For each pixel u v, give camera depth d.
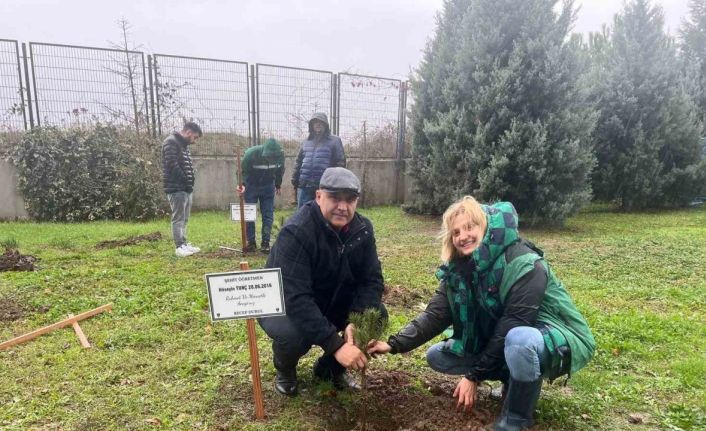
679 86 13.67
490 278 2.89
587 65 11.12
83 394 3.32
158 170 11.91
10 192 11.25
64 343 4.18
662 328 4.67
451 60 11.49
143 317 4.78
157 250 7.82
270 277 2.78
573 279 6.57
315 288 3.19
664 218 12.77
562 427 3.03
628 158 13.48
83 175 11.33
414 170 12.52
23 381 3.50
